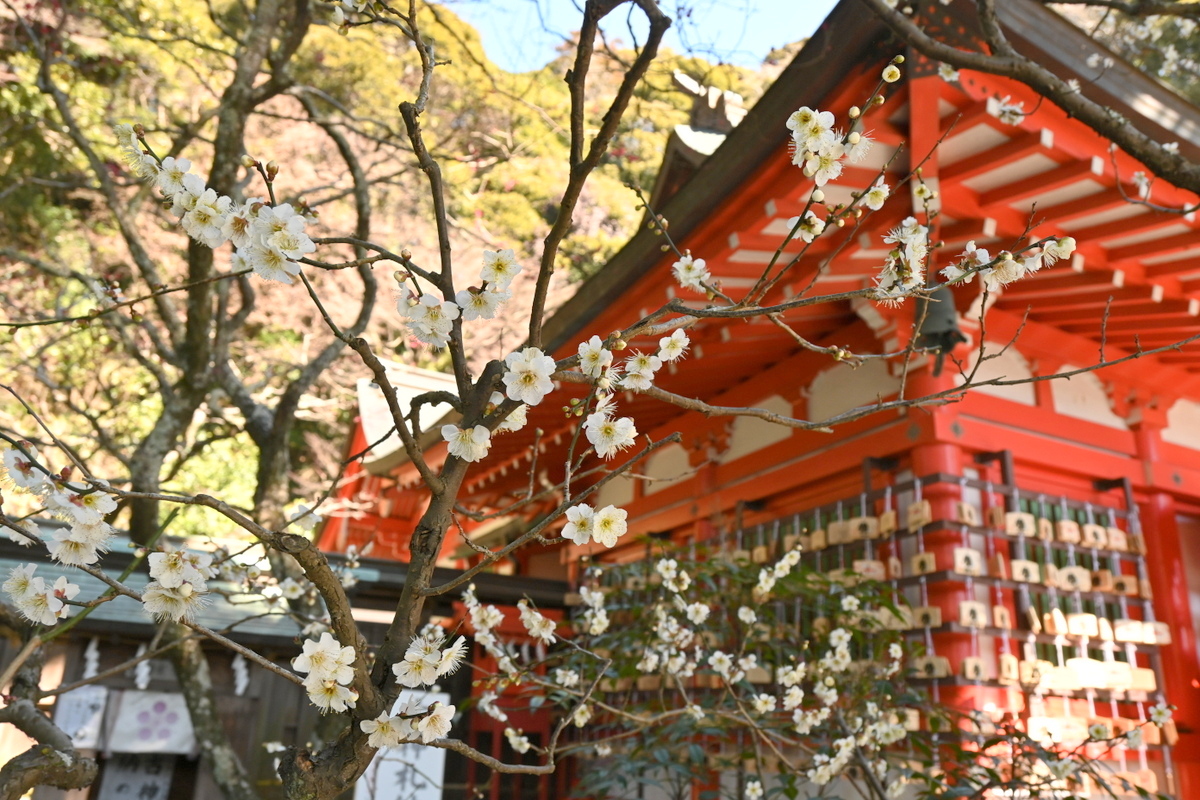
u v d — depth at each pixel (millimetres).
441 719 1097
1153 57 7023
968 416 4062
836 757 2883
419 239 11078
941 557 3787
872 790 3092
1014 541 3951
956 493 3852
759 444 5113
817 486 4680
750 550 4961
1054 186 3141
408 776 4160
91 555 1042
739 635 3861
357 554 3684
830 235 3395
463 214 11836
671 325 1254
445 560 8938
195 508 10320
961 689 3611
